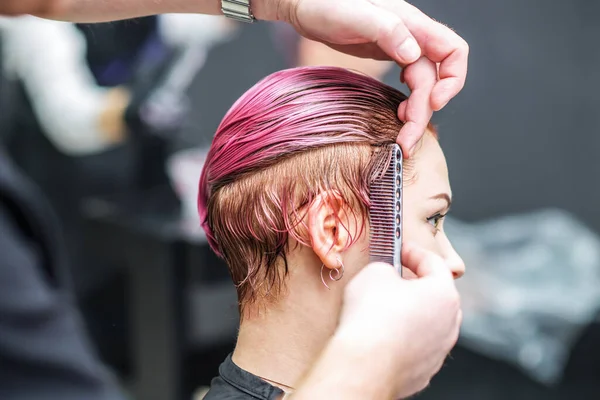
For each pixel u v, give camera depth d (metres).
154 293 1.76
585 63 2.41
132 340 1.90
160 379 1.81
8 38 1.81
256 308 0.70
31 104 1.85
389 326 0.57
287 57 1.98
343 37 0.67
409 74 0.68
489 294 2.18
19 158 1.88
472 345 2.15
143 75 1.90
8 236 0.40
